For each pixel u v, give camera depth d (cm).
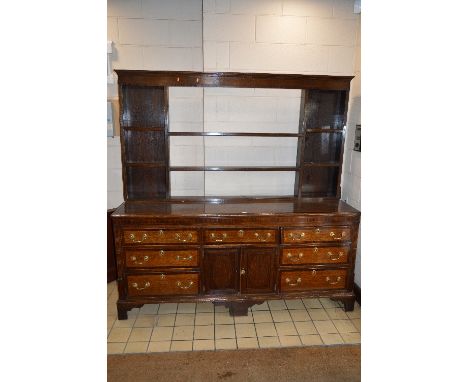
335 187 279
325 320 246
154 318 246
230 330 233
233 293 240
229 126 277
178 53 264
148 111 258
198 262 233
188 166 268
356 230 240
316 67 271
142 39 261
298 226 235
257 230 232
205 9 255
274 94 275
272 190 291
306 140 274
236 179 287
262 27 261
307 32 265
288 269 240
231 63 265
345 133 257
